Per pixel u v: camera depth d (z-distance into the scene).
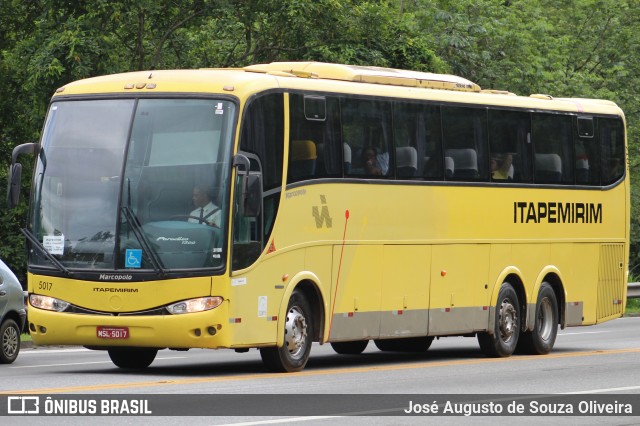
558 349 43.25
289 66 35.38
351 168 34.16
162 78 31.27
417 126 36.66
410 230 36.16
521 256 40.53
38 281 30.89
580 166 43.16
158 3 65.94
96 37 62.44
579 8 107.25
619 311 45.25
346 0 71.31
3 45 70.62
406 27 74.44
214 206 30.08
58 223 30.89
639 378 31.30
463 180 38.25
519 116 40.69
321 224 33.09
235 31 74.50
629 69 105.00
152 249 30.05
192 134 30.55
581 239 43.16
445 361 37.41
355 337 34.38
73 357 39.12
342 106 34.09
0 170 74.00
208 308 29.73
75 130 31.36
